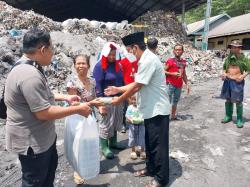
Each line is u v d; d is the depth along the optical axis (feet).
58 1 92.27
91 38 42.47
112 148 17.03
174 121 22.34
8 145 8.77
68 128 11.66
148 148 13.11
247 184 13.38
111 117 15.26
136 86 11.65
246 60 20.18
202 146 17.49
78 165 11.46
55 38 37.99
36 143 8.61
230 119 22.03
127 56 17.04
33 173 8.94
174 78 21.40
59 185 13.08
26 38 8.38
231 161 15.57
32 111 8.19
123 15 107.55
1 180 13.33
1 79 25.23
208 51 62.18
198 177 13.93
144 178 13.67
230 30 95.09
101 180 13.53
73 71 32.32
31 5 89.81
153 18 63.67
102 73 15.30
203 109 26.11
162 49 49.08
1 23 39.47
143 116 12.33
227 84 20.77
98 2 97.76
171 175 14.07
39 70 8.54
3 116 9.43
